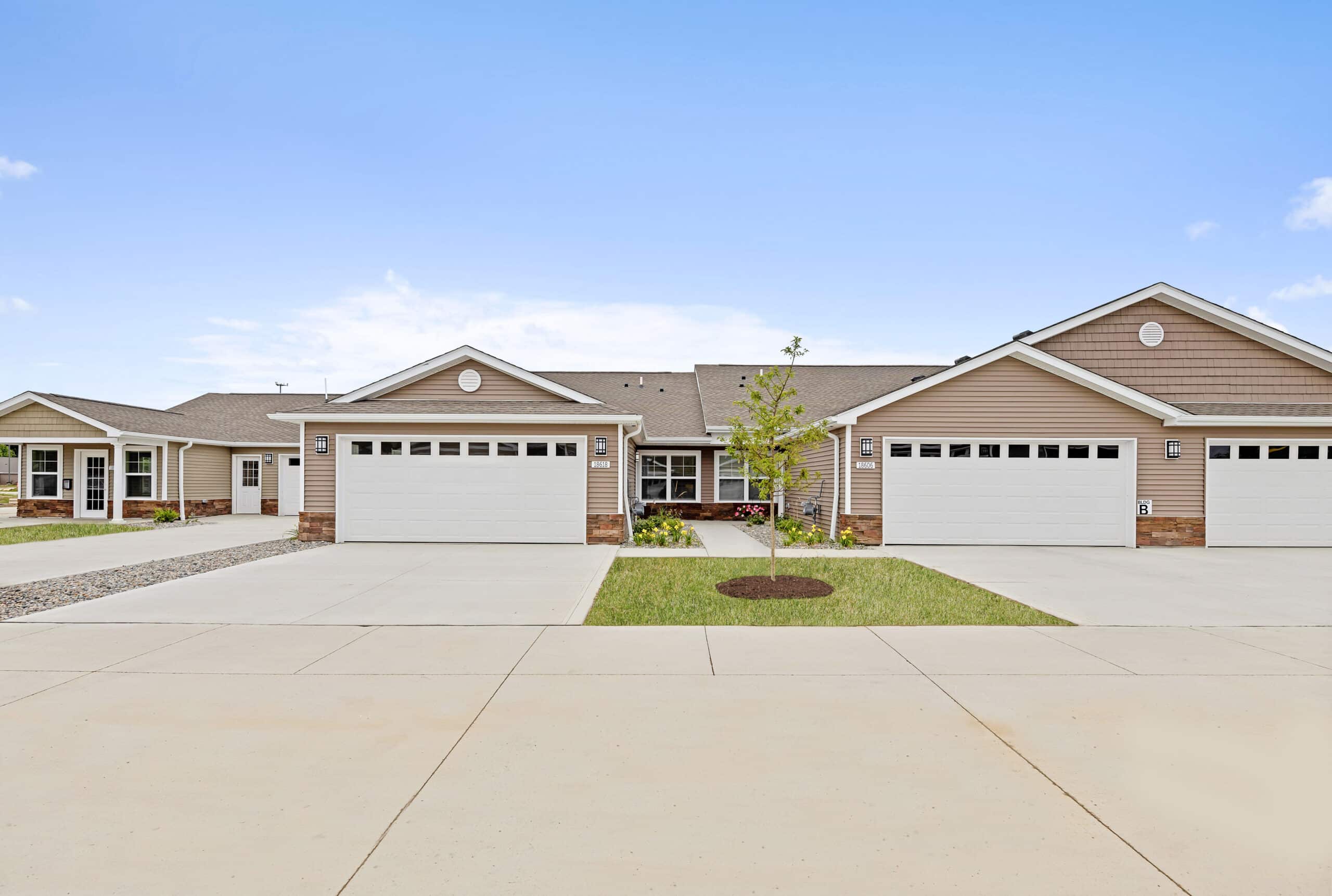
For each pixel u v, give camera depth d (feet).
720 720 14.74
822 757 12.98
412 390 51.98
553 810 11.12
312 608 25.82
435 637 21.68
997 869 9.58
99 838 10.26
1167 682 17.19
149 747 13.34
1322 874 9.41
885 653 19.79
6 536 51.16
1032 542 46.52
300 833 10.41
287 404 86.79
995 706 15.55
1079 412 46.52
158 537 50.70
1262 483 46.29
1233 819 10.82
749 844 10.19
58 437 63.77
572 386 83.56
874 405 46.29
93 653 19.67
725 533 57.26
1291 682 17.19
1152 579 32.91
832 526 50.03
